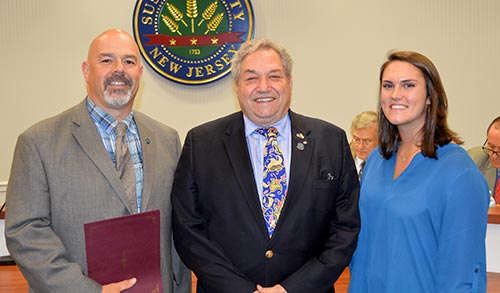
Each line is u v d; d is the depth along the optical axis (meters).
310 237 1.54
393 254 1.45
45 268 1.37
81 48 3.76
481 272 1.34
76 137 1.49
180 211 1.58
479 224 1.35
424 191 1.42
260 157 1.60
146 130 1.65
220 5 3.67
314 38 3.73
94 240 1.40
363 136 2.80
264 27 3.73
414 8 3.68
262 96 1.55
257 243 1.51
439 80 1.46
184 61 3.72
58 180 1.44
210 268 1.49
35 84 3.78
